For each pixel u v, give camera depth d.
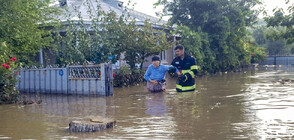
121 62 16.72
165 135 4.60
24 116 6.55
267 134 4.48
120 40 13.41
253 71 22.94
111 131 4.95
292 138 4.25
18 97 10.13
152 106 7.23
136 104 7.68
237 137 4.38
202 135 4.54
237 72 22.08
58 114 6.68
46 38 13.38
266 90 9.57
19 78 12.01
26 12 12.16
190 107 6.87
